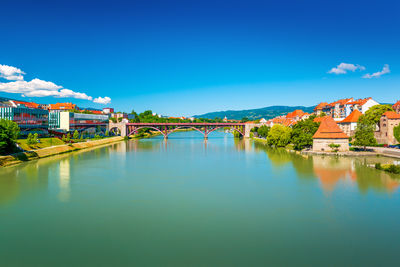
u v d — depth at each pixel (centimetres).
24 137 10738
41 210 4062
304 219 3716
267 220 3697
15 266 2652
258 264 2683
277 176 6169
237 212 3978
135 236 3244
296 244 3059
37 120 11731
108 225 3544
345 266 2655
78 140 12825
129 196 4731
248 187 5281
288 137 11700
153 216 3841
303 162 7925
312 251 2914
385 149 9325
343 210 4034
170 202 4428
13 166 7444
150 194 4856
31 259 2769
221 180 5866
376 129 11669
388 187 5134
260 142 15512
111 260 2750
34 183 5581
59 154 10044
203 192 4966
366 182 5500
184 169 7131
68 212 3991
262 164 7769
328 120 9962
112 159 8856
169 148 12369
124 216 3838
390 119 10050
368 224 3550
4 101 16112
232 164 7844
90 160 8612
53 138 11650
